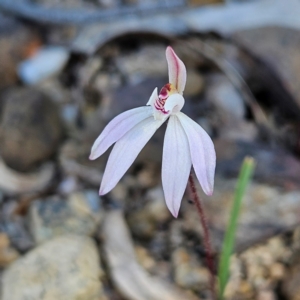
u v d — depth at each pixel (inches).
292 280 10.3
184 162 8.5
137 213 11.3
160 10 15.4
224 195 11.0
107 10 15.2
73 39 14.7
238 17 15.1
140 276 10.5
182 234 11.0
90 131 12.3
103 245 10.9
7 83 13.6
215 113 12.6
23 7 14.7
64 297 10.2
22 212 11.6
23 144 11.9
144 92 12.4
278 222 10.7
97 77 13.5
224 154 11.5
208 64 13.3
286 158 11.3
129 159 8.6
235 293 10.5
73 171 12.0
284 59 12.5
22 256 10.7
